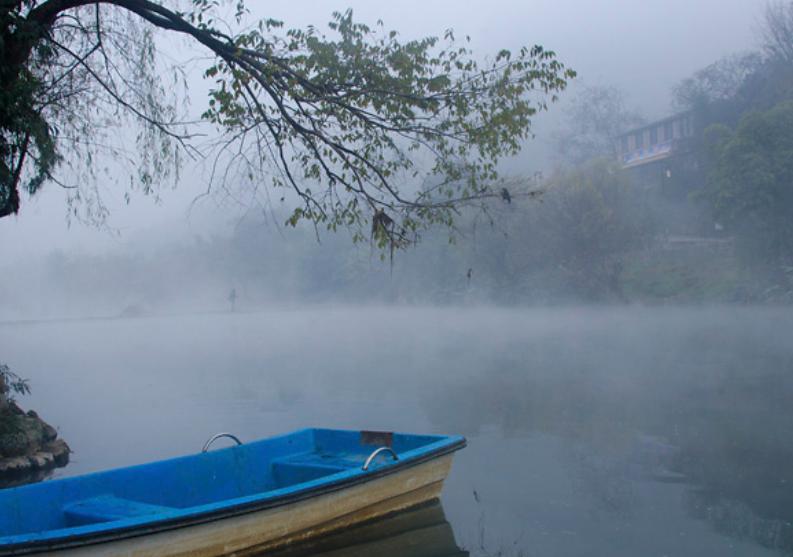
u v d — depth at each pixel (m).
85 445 11.38
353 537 6.35
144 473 6.45
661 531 6.50
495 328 31.02
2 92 8.06
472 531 6.56
